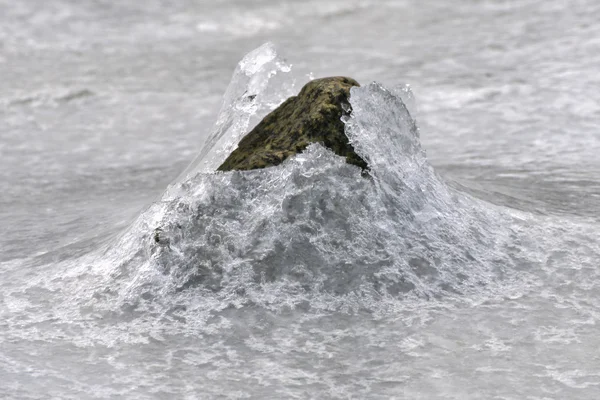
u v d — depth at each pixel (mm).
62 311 15766
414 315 15242
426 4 55281
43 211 22703
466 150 28000
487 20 48688
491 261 17016
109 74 42594
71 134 33188
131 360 13930
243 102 18312
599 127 30047
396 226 17000
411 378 13148
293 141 17391
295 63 42156
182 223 16734
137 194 24078
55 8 56219
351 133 17297
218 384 13109
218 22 54531
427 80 37781
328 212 16750
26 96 38594
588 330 14625
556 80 36188
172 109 36438
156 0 60031
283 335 14648
